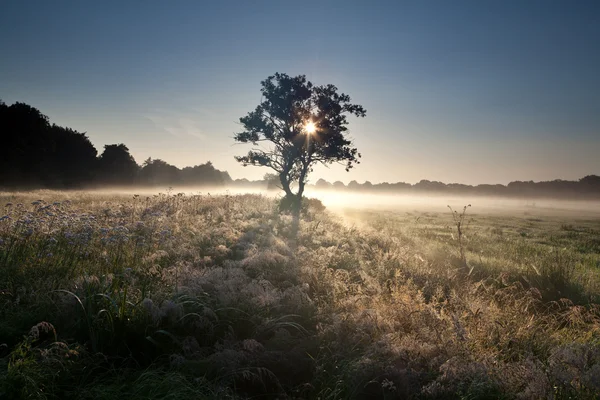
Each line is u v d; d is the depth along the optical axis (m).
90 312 4.47
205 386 3.63
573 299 8.09
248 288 5.85
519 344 4.98
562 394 3.62
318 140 33.91
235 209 19.38
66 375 3.63
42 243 7.16
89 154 68.19
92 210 14.41
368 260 10.20
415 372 3.99
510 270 9.83
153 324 4.57
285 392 3.85
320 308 5.84
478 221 38.84
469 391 3.65
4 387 3.22
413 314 5.59
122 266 6.82
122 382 3.69
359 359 4.19
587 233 29.61
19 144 55.25
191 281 5.92
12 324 4.40
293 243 11.52
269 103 34.66
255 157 34.28
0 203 16.28
